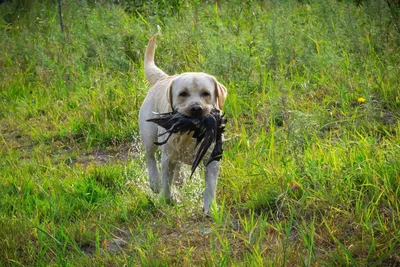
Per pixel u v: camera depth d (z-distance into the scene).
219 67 8.70
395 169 5.50
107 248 5.31
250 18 10.95
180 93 5.60
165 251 4.94
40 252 5.10
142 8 11.82
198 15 10.99
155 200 5.94
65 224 5.68
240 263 4.59
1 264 5.03
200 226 5.45
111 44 10.33
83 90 9.45
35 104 9.40
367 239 4.77
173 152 5.77
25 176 6.74
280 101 7.51
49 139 8.26
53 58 10.66
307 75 8.42
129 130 8.00
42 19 12.37
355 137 6.44
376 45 8.91
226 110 7.91
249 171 6.16
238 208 5.66
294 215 5.30
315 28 9.86
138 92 8.67
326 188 5.50
